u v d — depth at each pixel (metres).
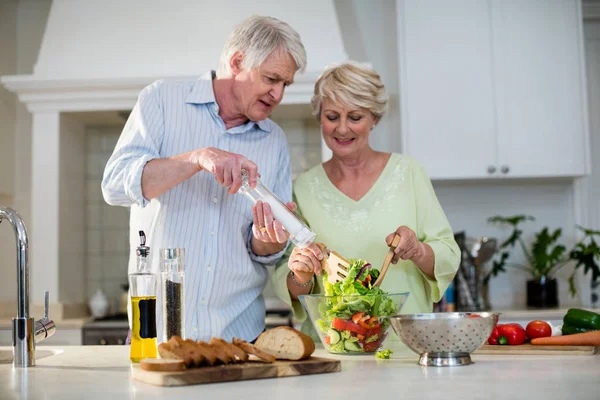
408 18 3.54
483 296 3.63
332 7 3.44
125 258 3.98
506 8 3.54
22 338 1.48
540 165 3.51
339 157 2.03
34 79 3.37
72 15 3.49
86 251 3.97
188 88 1.77
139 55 3.44
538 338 1.61
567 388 1.10
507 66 3.53
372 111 1.94
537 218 3.79
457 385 1.14
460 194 3.81
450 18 3.54
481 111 3.52
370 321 1.53
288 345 1.35
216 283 1.72
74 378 1.31
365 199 2.03
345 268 1.61
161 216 1.69
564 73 3.53
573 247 3.77
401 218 2.00
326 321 1.57
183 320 1.46
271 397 1.07
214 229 1.72
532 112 3.52
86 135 3.97
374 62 3.87
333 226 2.02
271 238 1.62
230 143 1.78
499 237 3.79
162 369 1.23
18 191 3.95
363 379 1.22
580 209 3.76
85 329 3.31
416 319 1.34
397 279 1.97
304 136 3.87
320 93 1.94
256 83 1.68
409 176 2.04
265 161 1.83
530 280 3.63
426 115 3.52
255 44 1.66
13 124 3.95
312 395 1.08
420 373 1.28
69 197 3.67
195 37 3.45
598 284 3.71
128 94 3.39
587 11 3.97
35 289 3.46
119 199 1.64
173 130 1.73
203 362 1.25
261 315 1.87
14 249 3.82
